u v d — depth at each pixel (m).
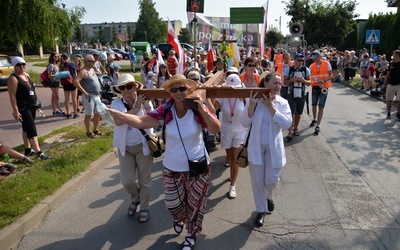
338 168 5.94
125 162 4.05
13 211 4.13
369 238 3.78
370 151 6.82
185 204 3.65
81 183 5.39
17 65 5.78
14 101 5.80
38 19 18.73
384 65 13.74
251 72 6.18
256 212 4.43
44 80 10.22
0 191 4.66
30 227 4.09
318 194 4.91
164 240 3.84
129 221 4.25
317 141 7.60
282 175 5.65
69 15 22.61
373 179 5.44
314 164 6.15
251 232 3.96
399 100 9.48
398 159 6.33
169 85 3.26
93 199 4.88
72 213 4.46
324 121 9.51
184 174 3.51
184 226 4.11
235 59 11.56
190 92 3.39
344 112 10.78
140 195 4.19
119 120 3.45
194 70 4.25
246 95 3.72
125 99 4.01
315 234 3.89
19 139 7.69
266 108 3.85
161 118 3.52
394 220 4.16
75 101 10.00
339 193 4.94
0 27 18.36
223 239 3.82
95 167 5.91
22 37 18.81
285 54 8.80
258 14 10.57
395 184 5.23
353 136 7.95
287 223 4.13
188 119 3.42
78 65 9.91
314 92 8.63
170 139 3.47
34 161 5.95
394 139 7.64
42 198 4.62
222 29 17.00
